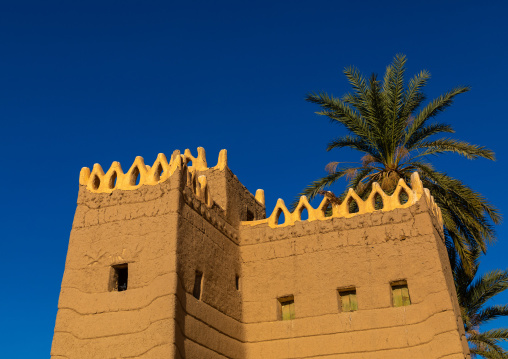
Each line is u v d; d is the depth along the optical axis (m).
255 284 20.05
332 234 19.73
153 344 15.57
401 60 27.14
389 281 18.45
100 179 18.81
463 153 25.02
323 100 27.27
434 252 18.11
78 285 17.23
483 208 24.67
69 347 16.42
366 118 26.94
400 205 19.28
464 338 18.14
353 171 26.41
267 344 19.03
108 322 16.41
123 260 17.16
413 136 26.94
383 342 17.77
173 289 16.00
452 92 26.23
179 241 16.86
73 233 18.09
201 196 18.91
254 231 20.91
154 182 17.98
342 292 19.19
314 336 18.59
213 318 17.77
